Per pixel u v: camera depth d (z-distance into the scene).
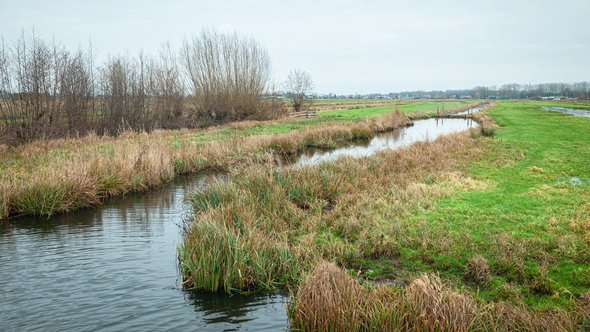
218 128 34.38
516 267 7.44
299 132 27.47
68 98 26.92
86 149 19.00
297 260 8.00
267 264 7.88
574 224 9.22
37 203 12.12
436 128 38.19
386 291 6.46
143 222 11.52
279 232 9.79
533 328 5.45
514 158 18.42
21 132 22.89
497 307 6.10
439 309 5.59
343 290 6.20
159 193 14.91
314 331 5.82
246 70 41.94
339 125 32.50
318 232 9.98
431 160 17.80
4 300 7.01
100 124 29.78
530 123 35.44
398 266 8.09
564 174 14.98
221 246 8.05
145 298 7.12
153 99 34.47
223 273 7.53
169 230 10.82
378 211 11.02
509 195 12.20
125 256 9.00
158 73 34.78
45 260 8.77
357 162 16.86
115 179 14.60
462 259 8.05
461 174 15.10
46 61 24.09
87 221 11.61
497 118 42.56
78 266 8.45
